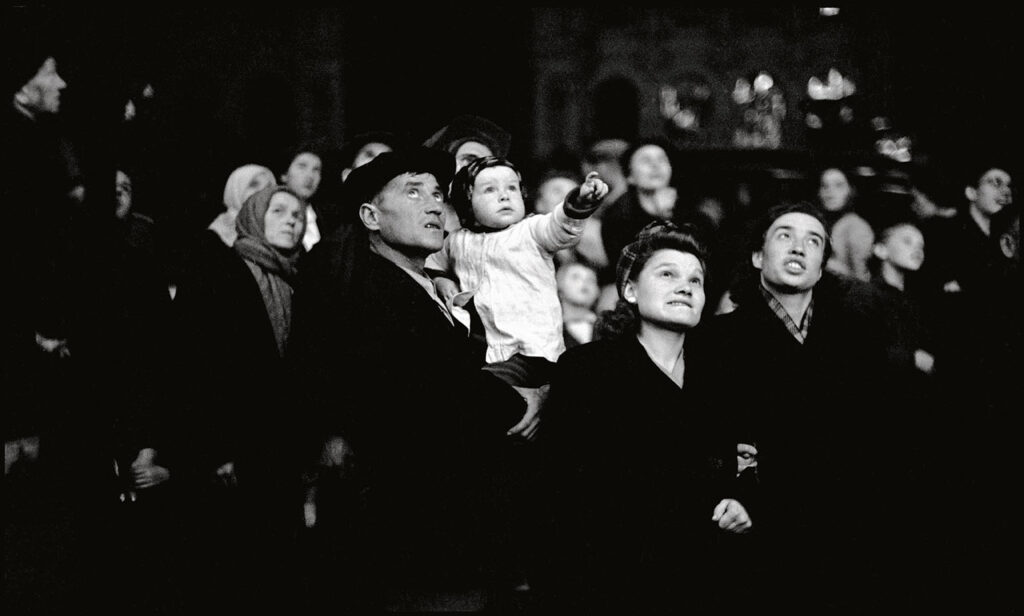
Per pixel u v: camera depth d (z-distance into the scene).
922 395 6.00
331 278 4.83
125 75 6.47
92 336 5.52
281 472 5.05
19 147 5.67
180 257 6.22
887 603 4.88
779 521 4.74
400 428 4.66
